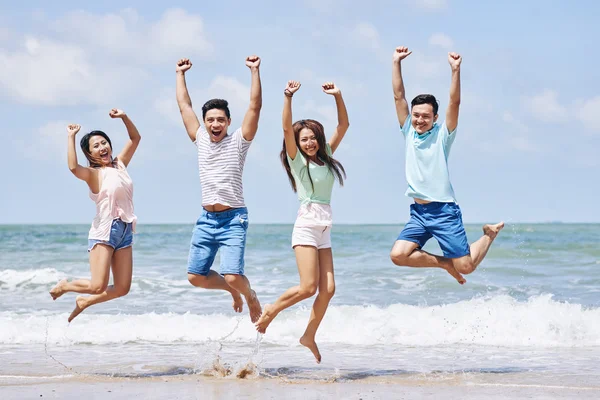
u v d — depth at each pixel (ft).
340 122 19.35
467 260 18.71
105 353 22.77
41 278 40.09
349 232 113.29
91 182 19.07
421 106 18.84
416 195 19.03
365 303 33.12
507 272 43.14
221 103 19.02
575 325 26.48
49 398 16.12
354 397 16.34
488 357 22.35
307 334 19.08
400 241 19.27
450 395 16.56
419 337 25.68
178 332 26.21
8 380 18.21
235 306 20.95
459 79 18.61
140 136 20.22
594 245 60.34
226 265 18.70
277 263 48.96
